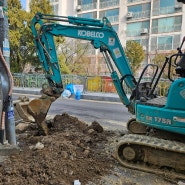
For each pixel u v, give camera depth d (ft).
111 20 109.29
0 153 13.42
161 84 30.66
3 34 13.56
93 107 35.60
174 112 13.08
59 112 30.73
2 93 12.34
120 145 14.03
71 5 122.21
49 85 18.19
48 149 14.29
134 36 102.78
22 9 77.61
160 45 95.61
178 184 12.09
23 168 11.76
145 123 14.28
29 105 17.61
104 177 12.51
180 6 90.17
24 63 79.36
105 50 18.43
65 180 11.60
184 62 14.32
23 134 18.25
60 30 18.17
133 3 102.37
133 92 17.33
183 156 12.79
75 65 87.81
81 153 14.71
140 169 13.42
